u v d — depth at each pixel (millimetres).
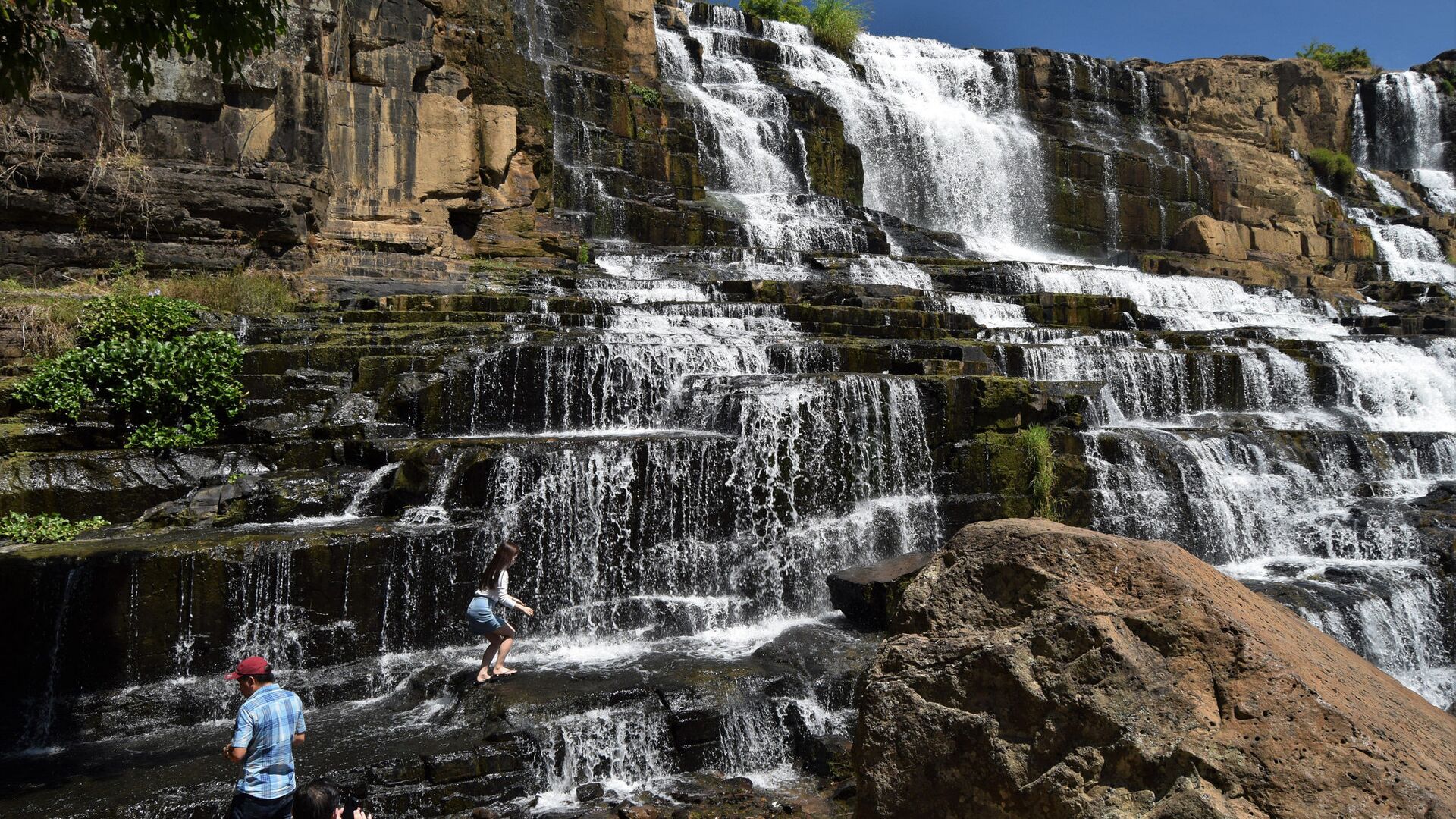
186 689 9273
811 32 34188
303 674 9688
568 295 17953
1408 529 13398
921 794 4160
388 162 19422
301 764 7859
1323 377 19141
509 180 21969
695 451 11984
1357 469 15656
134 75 9211
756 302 17891
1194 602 3922
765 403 12562
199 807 7359
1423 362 20344
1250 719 3652
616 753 8508
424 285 18125
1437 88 42469
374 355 13523
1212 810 3492
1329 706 3674
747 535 12203
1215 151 37469
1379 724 3818
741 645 10680
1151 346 19141
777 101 29547
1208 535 14023
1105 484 13883
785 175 28984
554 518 11227
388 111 19469
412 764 7875
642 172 25906
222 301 15430
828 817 7863
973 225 33062
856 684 9391
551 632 10898
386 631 10250
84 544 9758
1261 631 4004
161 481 11484
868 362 15078
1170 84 38094
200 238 16672
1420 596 12227
